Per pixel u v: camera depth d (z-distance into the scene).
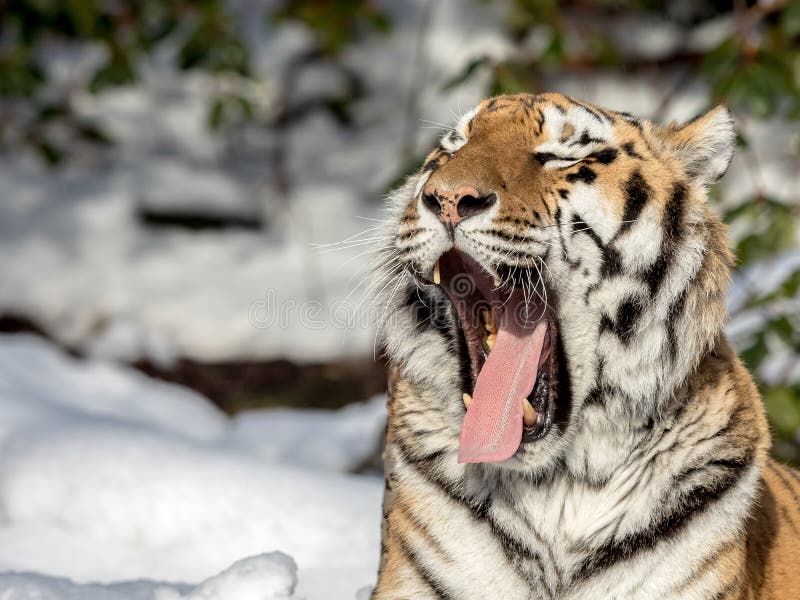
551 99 10.95
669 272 10.30
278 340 30.05
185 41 29.92
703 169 10.89
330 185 32.69
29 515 15.60
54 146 31.62
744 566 10.11
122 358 29.28
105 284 30.94
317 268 31.30
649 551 9.94
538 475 10.26
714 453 10.07
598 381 10.38
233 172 32.97
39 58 32.91
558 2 30.91
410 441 10.65
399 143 32.75
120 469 15.48
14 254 31.17
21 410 17.92
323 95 33.50
